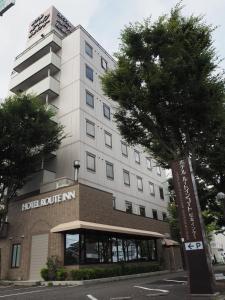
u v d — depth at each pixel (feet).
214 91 40.01
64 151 80.94
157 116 42.60
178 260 98.17
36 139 69.77
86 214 62.80
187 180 34.01
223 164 63.52
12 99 72.02
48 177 77.97
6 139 65.62
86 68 92.53
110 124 96.07
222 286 36.37
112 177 89.61
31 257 65.36
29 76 95.81
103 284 49.96
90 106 88.53
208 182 69.72
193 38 41.01
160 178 121.70
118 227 68.28
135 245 77.87
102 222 67.26
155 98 41.04
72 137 80.94
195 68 39.47
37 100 73.41
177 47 40.32
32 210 70.18
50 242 62.64
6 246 72.43
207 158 62.59
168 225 100.22
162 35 42.27
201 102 40.16
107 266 63.98
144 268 73.00
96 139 86.84
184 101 40.52
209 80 40.47
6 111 67.00
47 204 67.31
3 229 73.20
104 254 64.75
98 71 98.12
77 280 52.80
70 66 91.97
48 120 72.79
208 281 30.58
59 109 87.56
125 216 77.36
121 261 68.90
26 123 68.54
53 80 89.71
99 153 86.38
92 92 91.45
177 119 42.04
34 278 62.75
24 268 65.57
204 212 86.22
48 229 64.69
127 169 99.40
